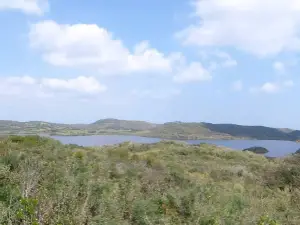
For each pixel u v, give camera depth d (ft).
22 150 46.11
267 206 30.91
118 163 52.95
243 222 24.43
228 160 93.50
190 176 52.06
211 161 86.22
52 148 55.88
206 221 23.53
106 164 45.16
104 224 21.34
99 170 39.58
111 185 29.60
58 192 23.62
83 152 57.82
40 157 40.14
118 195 27.58
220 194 32.96
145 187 35.35
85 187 26.45
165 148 103.45
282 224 26.58
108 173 38.63
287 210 30.42
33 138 62.69
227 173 62.85
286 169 53.93
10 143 54.39
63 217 20.54
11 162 33.78
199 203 26.50
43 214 19.53
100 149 74.13
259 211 28.27
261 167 70.79
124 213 24.82
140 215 23.71
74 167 34.78
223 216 24.56
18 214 16.99
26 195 20.63
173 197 27.55
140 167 51.26
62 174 30.22
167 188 35.55
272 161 85.25
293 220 27.84
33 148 50.03
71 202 22.72
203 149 105.60
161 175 44.14
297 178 49.96
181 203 26.71
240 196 31.96
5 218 18.22
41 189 23.75
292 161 60.34
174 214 25.49
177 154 95.55
